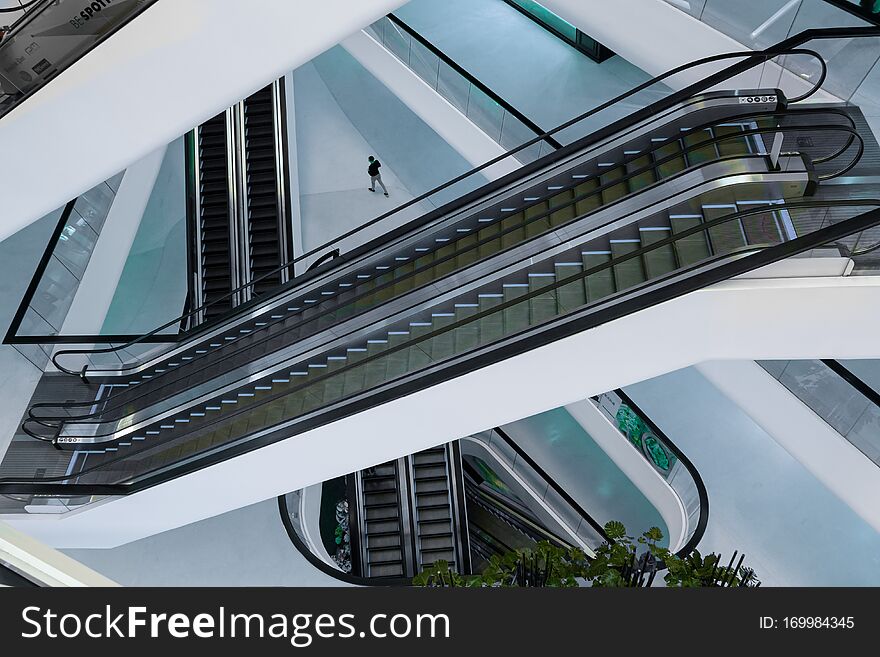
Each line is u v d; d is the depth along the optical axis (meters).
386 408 7.33
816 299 6.14
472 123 11.07
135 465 8.93
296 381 8.43
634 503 12.63
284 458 8.00
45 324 10.54
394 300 8.26
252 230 12.71
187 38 6.76
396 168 15.16
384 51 12.31
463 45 14.25
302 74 16.88
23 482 8.59
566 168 8.61
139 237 14.47
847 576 9.95
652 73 8.98
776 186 6.75
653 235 7.10
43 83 7.11
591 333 6.56
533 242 7.75
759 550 10.24
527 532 12.95
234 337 10.28
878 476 7.53
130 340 10.69
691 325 6.48
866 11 7.39
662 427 11.64
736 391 8.72
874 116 7.35
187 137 13.17
